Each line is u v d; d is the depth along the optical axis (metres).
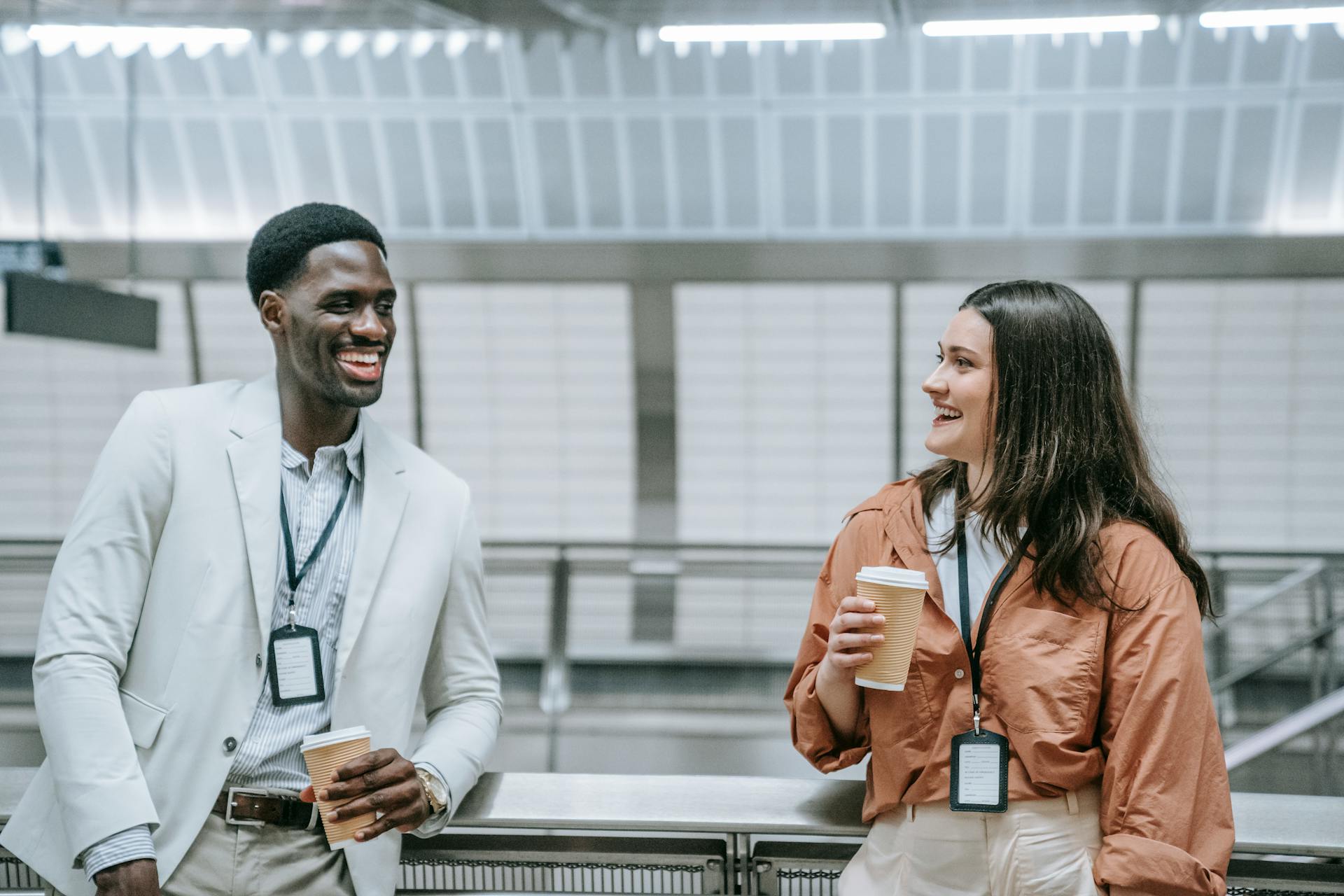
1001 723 1.39
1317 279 7.14
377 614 1.52
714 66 6.76
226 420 1.51
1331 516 7.59
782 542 8.02
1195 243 7.04
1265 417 7.54
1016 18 4.57
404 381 8.00
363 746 1.37
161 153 7.25
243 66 6.86
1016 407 1.46
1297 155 6.79
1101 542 1.41
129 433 1.47
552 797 1.61
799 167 7.13
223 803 1.43
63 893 1.39
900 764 1.43
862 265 7.33
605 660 7.00
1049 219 7.16
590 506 8.12
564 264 7.46
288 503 1.53
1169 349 7.53
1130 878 1.26
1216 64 6.52
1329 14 4.47
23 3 4.85
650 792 1.63
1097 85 6.66
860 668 1.40
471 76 6.86
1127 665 1.35
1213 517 7.72
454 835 1.64
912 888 1.41
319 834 1.47
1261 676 6.07
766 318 7.71
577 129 7.06
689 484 8.06
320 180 7.34
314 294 1.48
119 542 1.42
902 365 7.72
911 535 1.54
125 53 5.31
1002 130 6.89
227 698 1.43
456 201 7.37
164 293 7.74
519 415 8.02
